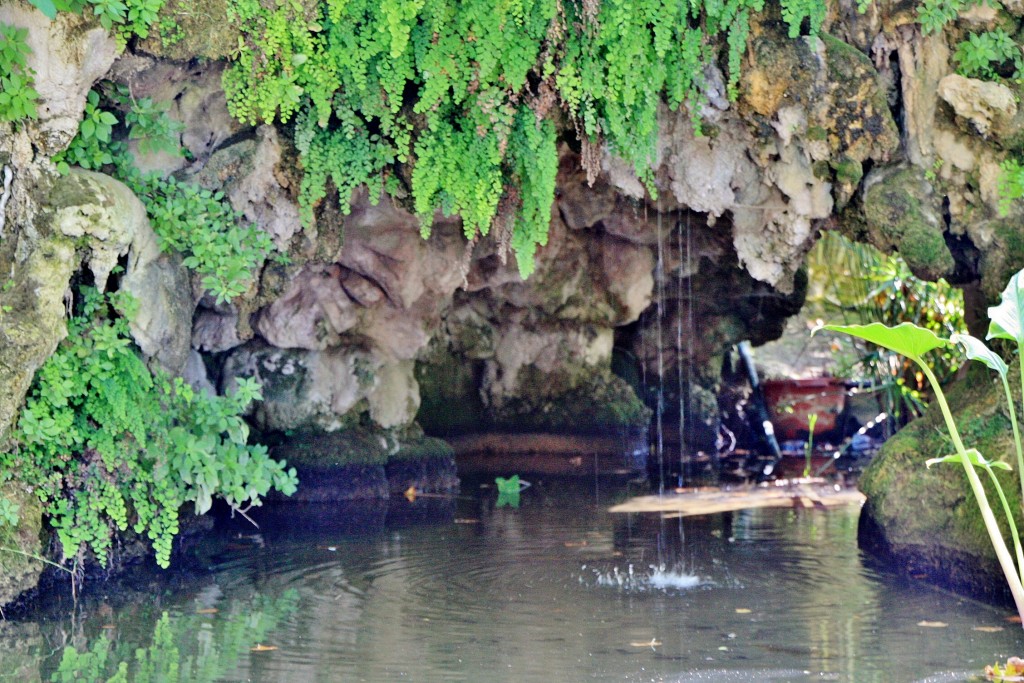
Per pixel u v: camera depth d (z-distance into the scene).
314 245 8.82
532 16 7.51
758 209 9.12
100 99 7.54
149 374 7.41
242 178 8.18
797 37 8.01
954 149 8.09
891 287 12.40
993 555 6.96
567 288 12.66
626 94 7.80
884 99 8.13
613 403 13.36
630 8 7.46
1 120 6.61
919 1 7.86
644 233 11.75
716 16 7.76
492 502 10.68
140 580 7.59
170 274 7.88
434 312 11.12
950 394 8.53
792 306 13.39
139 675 5.56
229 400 7.82
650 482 11.86
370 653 5.93
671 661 5.78
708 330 13.64
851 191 8.49
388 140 8.30
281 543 8.78
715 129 8.65
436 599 7.10
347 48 7.53
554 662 5.77
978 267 8.30
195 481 7.65
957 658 5.80
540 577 7.69
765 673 5.57
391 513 10.09
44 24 6.71
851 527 9.41
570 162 10.23
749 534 9.14
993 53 7.69
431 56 7.48
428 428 13.04
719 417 14.20
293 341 10.43
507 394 13.34
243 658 5.84
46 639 6.21
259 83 7.63
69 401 7.29
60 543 7.32
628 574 7.77
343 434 10.87
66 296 7.01
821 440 14.11
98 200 6.96
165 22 7.19
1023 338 5.50
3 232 6.74
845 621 6.57
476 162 7.93
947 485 7.68
